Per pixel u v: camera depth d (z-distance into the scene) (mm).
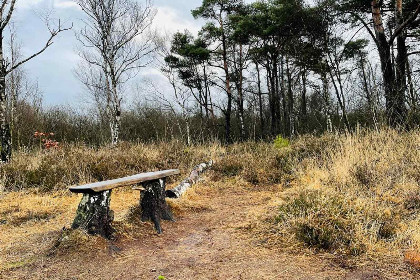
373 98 10352
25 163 8422
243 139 22516
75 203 6090
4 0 9281
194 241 4215
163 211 5047
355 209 4250
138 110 25625
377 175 5723
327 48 17219
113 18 13961
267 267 3309
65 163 8023
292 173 7891
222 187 7797
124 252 3834
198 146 12109
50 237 4215
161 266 3445
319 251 3613
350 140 7754
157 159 9344
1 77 9125
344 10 15422
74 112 23797
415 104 9117
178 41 23016
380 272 3039
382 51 11789
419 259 3148
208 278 3127
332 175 6242
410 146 6934
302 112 25375
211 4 21797
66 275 3250
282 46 21438
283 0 18031
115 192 7047
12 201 6285
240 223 4793
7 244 4125
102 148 11773
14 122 15992
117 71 14531
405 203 4652
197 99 25047
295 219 4148
